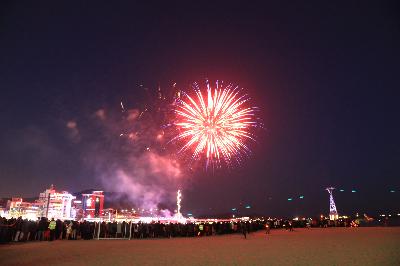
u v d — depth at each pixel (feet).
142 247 89.76
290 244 95.50
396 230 168.86
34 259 62.90
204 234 161.58
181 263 58.08
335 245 89.25
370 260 59.47
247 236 144.15
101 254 71.82
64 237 120.78
